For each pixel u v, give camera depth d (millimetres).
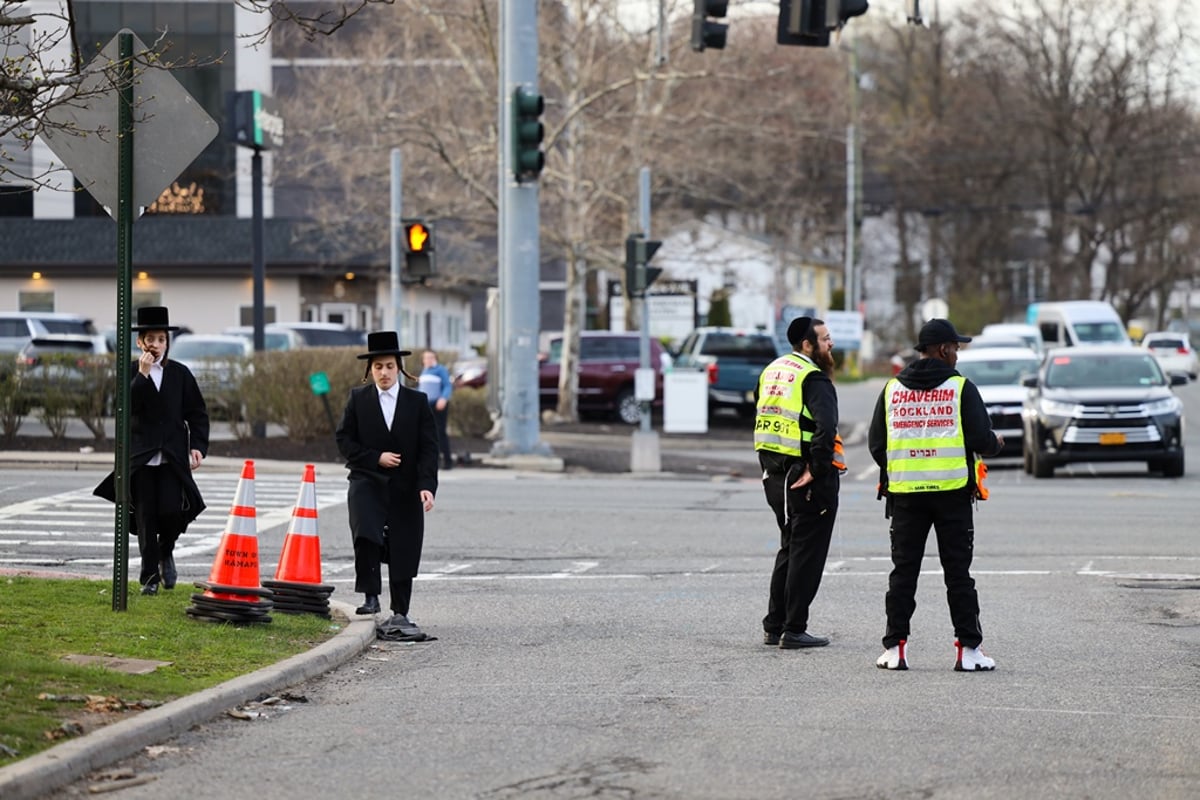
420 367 108875
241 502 38906
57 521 63031
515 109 90312
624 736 28234
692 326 151125
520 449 97438
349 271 178000
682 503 73812
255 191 103500
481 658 36906
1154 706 30797
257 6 36781
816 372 37812
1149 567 52344
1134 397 90438
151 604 40156
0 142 38219
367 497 39844
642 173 104812
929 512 35031
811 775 25266
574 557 55719
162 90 36938
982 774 25328
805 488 37500
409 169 123562
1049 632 39969
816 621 42031
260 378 99938
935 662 35938
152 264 180250
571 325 132750
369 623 39656
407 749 27328
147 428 42812
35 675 30516
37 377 96250
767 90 127938
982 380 109312
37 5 59812
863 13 63188
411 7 118188
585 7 118688
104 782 24688
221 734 28531
